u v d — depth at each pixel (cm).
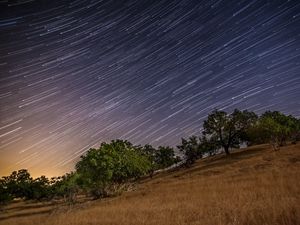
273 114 8119
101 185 4953
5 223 3080
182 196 2667
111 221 1775
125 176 5069
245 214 1242
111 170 4866
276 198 1569
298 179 2381
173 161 8944
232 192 2283
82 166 5084
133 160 5306
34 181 6644
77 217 2252
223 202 1809
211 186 3111
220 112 8269
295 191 1789
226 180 3478
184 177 5591
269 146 7700
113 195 4856
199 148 8381
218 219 1255
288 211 1120
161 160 8825
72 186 5194
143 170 5353
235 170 4825
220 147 8506
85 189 5166
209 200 2067
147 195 3594
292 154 5247
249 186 2447
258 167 4497
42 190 6594
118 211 2238
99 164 4897
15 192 6419
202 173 5525
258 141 7769
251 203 1545
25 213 4778
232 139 8262
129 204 2758
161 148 8938
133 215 1906
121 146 5781
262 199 1670
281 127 6894
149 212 1895
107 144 5284
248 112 8200
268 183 2403
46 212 4238
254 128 7500
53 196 6462
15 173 6506
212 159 8369
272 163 4612
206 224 1249
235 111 8238
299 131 7606
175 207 1975
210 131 8294
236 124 8131
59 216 2712
